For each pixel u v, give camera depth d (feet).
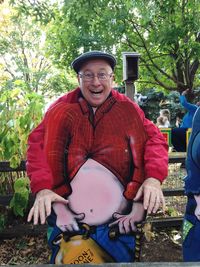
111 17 27.58
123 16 27.84
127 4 27.71
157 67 34.68
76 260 6.10
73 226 6.03
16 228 12.12
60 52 33.14
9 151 11.39
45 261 10.73
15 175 12.50
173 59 33.17
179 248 11.21
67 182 5.99
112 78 6.12
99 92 5.95
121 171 6.05
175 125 33.81
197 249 6.49
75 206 6.02
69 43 30.71
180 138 20.88
